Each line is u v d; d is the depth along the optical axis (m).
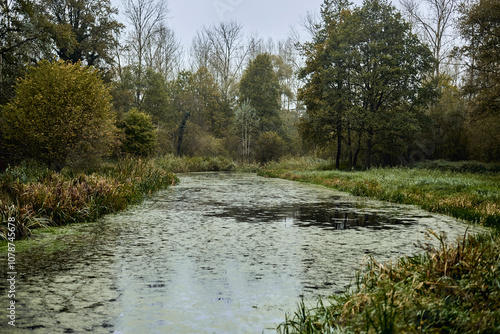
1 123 17.11
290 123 65.44
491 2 22.88
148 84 44.31
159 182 19.59
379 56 30.83
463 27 24.25
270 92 56.25
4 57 21.08
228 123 58.53
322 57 33.78
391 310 3.41
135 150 31.61
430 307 3.49
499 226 9.31
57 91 16.62
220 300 4.76
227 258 6.70
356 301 3.99
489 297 3.61
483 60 23.58
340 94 32.34
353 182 20.16
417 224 10.13
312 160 40.53
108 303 4.63
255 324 4.10
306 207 13.28
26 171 15.48
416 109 31.97
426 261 5.14
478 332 3.08
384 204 14.16
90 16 33.16
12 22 20.31
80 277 5.60
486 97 23.28
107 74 34.94
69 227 9.30
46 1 25.39
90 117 17.77
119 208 11.99
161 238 8.26
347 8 36.44
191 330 3.95
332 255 6.95
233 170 43.66
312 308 4.28
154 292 5.01
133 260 6.52
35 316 4.24
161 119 45.25
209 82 57.66
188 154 45.69
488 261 4.63
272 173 32.72
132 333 3.87
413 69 30.69
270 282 5.45
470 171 24.16
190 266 6.20
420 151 31.81
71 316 4.25
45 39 21.83
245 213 11.86
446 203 12.52
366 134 32.34
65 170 16.98
